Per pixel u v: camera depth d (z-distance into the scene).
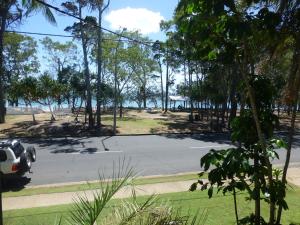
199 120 39.47
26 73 49.66
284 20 6.52
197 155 20.83
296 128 35.00
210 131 32.94
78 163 18.61
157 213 3.57
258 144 6.08
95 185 13.51
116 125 33.56
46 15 17.02
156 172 16.52
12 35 43.75
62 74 47.31
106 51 34.38
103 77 38.69
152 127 33.38
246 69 6.15
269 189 5.93
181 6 5.34
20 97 36.03
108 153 21.50
